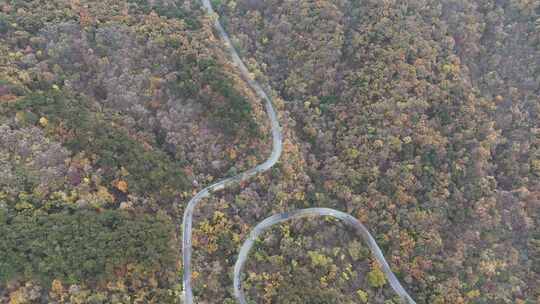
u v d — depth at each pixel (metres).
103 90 150.12
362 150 149.75
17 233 114.50
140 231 124.44
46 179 124.38
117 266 118.25
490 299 138.00
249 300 130.25
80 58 150.12
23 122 128.62
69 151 130.75
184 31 159.75
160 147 146.62
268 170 148.50
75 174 128.38
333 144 156.75
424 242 139.75
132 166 133.75
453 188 147.50
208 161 147.00
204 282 129.88
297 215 146.12
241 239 138.88
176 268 128.50
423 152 148.88
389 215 142.88
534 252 145.50
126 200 132.25
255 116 151.62
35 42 146.12
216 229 136.75
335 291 132.00
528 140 156.75
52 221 118.94
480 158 150.25
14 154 124.88
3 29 145.62
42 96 134.88
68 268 114.06
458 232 145.75
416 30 160.25
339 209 149.12
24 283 112.19
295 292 129.62
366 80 156.88
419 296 137.25
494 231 146.38
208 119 148.12
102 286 116.62
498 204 149.88
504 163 155.38
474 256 143.38
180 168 142.62
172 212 137.62
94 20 154.38
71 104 138.25
